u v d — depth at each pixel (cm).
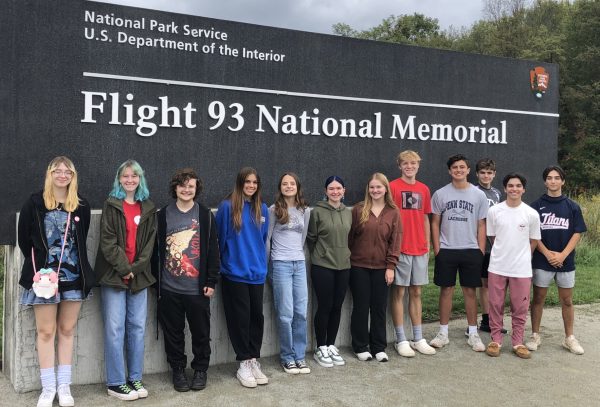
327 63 562
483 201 549
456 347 558
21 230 384
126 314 424
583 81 3177
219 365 490
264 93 532
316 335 503
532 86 685
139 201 417
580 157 2952
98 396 418
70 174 389
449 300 558
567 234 541
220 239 451
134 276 413
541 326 638
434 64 621
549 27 3862
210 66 508
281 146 542
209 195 511
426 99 617
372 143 588
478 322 654
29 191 444
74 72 457
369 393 437
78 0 457
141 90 482
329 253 486
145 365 464
